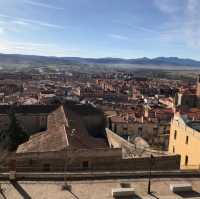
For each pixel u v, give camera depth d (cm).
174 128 7894
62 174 3822
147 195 3431
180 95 14688
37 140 6950
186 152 7156
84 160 5597
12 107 11881
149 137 11238
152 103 18462
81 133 7731
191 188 3575
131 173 3962
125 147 7600
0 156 5972
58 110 10519
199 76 15050
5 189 3462
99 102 17875
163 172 4044
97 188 3578
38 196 3341
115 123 11406
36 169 5488
